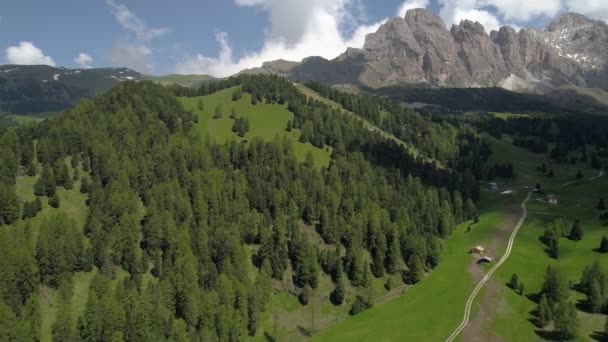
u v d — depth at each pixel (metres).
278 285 185.75
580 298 170.25
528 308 171.12
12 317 134.00
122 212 183.88
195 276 165.50
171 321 151.38
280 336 169.75
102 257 167.12
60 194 191.50
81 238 168.75
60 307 150.25
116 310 144.88
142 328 144.75
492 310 170.62
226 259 178.00
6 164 190.75
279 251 190.62
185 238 178.50
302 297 182.88
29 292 150.12
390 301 186.25
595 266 171.12
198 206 195.00
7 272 144.12
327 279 192.50
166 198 195.12
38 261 158.25
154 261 175.62
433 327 163.50
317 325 176.00
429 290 187.62
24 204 177.88
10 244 153.38
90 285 159.00
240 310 165.38
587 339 151.25
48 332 145.88
